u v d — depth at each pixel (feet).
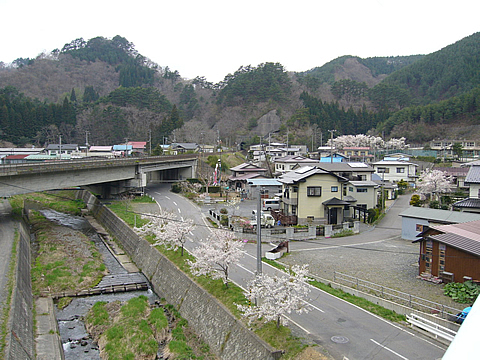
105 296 82.33
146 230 107.76
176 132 346.95
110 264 103.09
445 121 371.76
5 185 113.70
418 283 71.41
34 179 122.42
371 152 309.83
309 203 123.13
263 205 142.10
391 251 95.76
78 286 85.46
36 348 58.54
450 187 168.04
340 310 59.41
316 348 46.98
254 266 82.28
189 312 69.21
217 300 64.54
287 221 121.08
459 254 68.28
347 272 78.84
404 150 322.55
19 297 66.69
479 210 106.93
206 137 353.31
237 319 56.85
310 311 58.95
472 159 266.98
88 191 192.44
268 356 47.11
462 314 53.01
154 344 59.67
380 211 143.02
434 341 49.37
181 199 171.94
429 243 74.13
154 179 247.50
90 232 133.39
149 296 82.69
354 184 143.13
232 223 114.21
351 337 50.29
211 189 191.31
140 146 331.98
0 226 111.04
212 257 69.46
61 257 99.71
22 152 276.00
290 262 86.12
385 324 54.44
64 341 63.26
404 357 45.16
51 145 307.58
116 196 178.09
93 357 58.59
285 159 221.46
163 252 94.27
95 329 66.13
